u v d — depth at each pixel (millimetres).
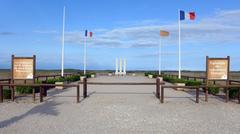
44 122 10367
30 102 15977
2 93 16062
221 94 21234
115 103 15852
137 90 24578
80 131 9000
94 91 23469
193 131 9164
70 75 40344
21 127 9469
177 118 11484
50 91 23094
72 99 17500
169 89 26250
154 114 12406
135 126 9852
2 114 12016
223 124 10320
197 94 16250
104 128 9477
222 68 17188
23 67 17219
